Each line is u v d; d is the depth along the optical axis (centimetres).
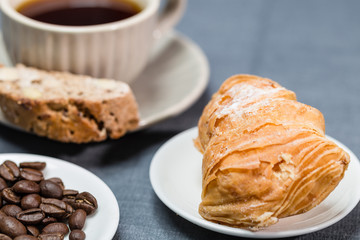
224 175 36
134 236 38
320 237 38
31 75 45
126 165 43
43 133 43
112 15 48
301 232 36
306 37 57
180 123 47
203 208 37
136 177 42
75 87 44
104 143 45
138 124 44
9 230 36
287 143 36
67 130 42
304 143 36
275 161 36
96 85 44
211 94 50
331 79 51
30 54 45
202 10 61
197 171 41
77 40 44
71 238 36
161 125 46
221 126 38
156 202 41
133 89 48
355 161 40
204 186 37
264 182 35
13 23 45
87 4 48
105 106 42
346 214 37
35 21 45
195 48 52
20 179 39
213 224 36
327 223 36
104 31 45
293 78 51
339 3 62
